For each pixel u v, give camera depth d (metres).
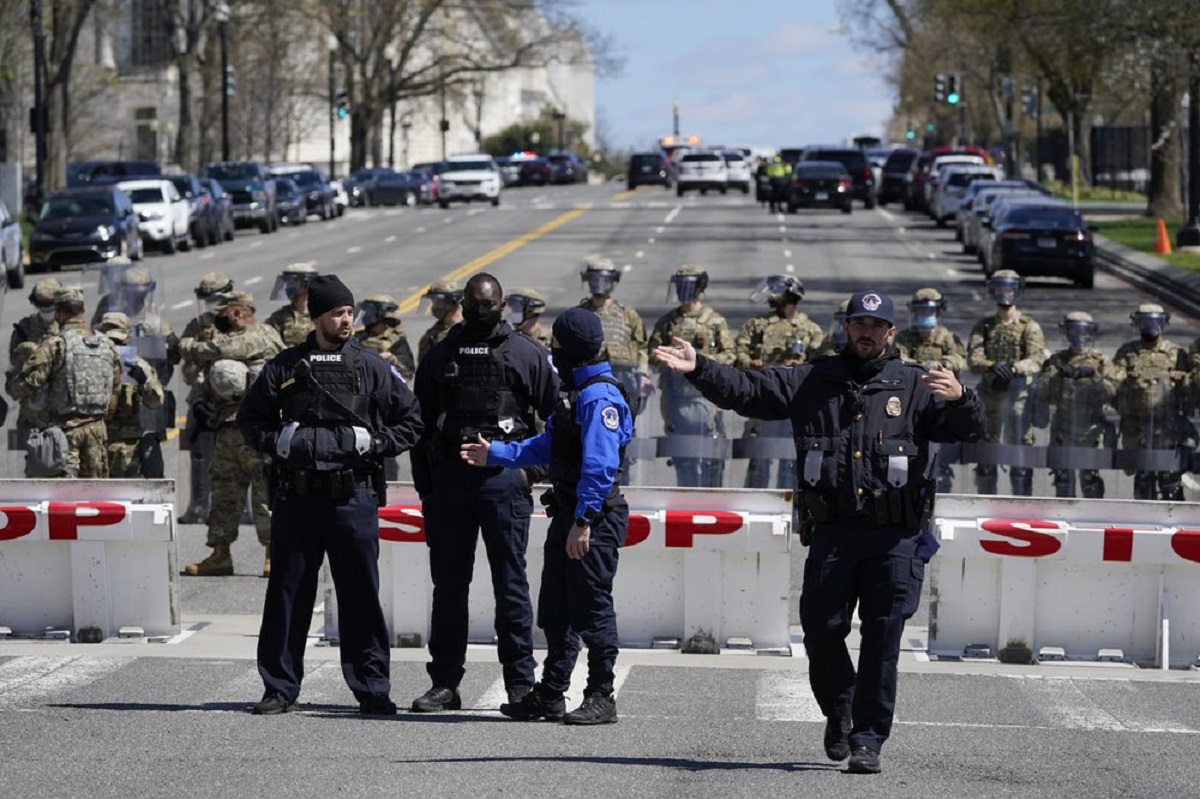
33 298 36.56
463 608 25.89
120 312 40.03
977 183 130.25
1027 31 140.75
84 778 21.22
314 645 31.83
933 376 20.64
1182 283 97.88
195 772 21.52
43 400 36.66
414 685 28.34
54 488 30.83
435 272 110.38
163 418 40.41
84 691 27.08
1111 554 29.95
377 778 21.22
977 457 41.50
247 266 116.25
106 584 31.16
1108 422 41.25
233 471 38.41
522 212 180.25
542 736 24.03
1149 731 24.98
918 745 23.75
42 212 115.38
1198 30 108.88
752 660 30.56
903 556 21.14
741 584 31.11
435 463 25.38
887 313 20.98
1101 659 30.72
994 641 30.84
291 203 161.62
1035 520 30.22
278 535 24.95
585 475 23.42
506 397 25.16
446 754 22.75
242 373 37.22
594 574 24.23
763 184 191.25
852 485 20.94
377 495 25.06
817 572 21.23
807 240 135.88
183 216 128.88
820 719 25.56
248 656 30.06
